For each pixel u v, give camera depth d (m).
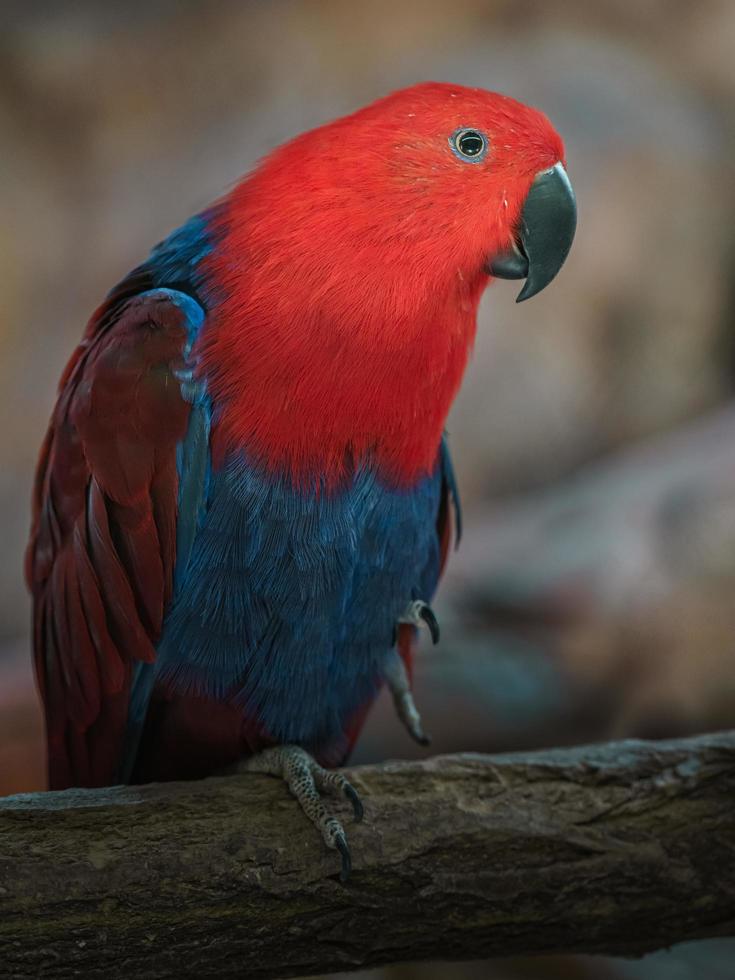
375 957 6.07
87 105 16.78
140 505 6.37
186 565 6.43
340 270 6.18
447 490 7.52
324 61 17.05
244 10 17.38
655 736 11.86
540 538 12.27
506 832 6.14
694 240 16.38
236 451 6.29
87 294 15.73
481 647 11.75
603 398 15.81
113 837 5.73
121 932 5.62
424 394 6.41
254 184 6.55
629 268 16.02
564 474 15.48
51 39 16.89
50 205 16.25
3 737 10.66
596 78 16.94
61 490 6.76
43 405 15.34
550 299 15.73
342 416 6.23
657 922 6.34
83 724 6.89
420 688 11.46
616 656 11.75
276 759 6.41
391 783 6.19
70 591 6.68
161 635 6.55
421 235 6.25
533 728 11.65
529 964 10.99
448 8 17.45
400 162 6.28
